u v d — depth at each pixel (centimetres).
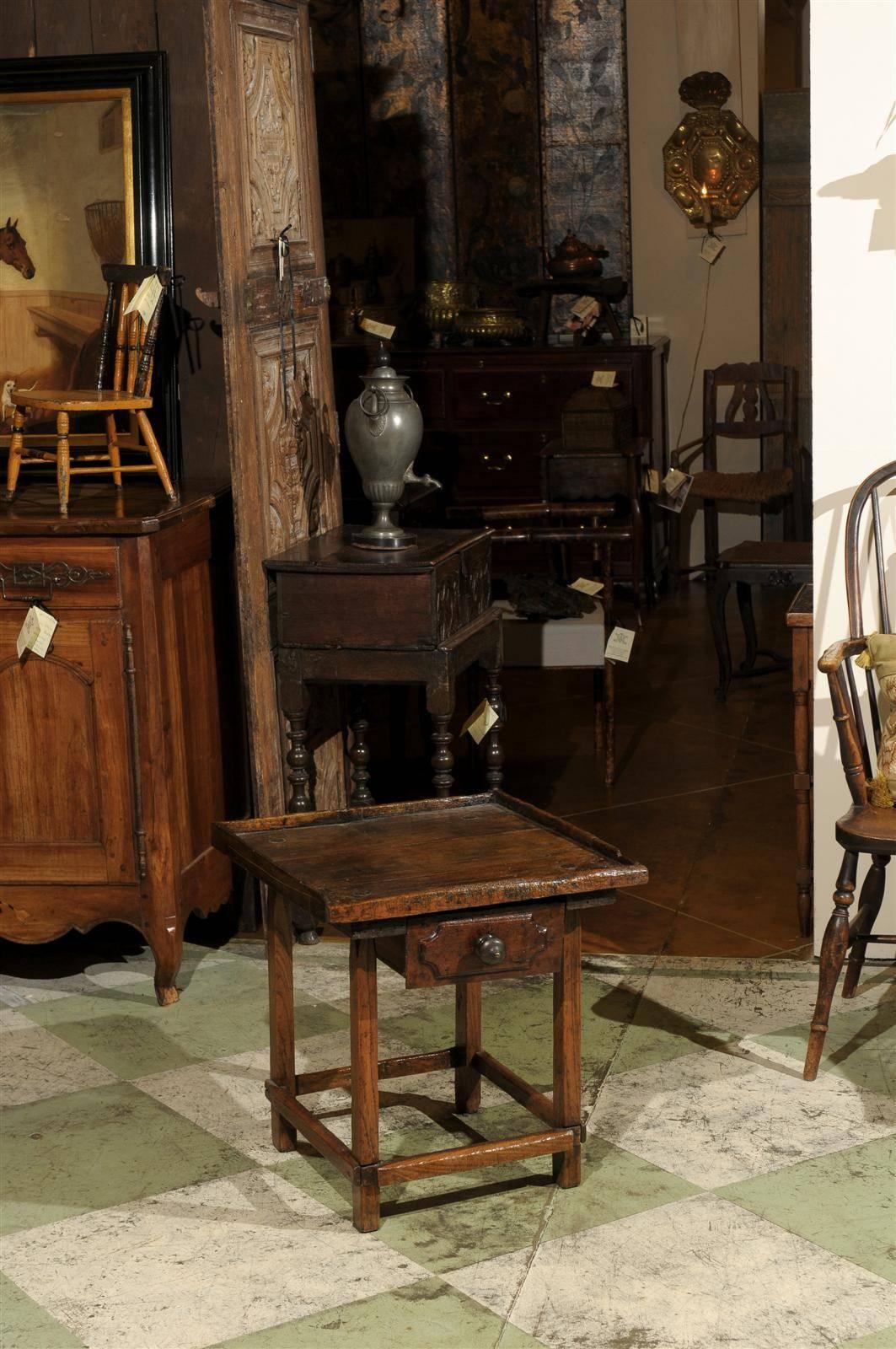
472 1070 322
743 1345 247
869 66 362
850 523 359
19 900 386
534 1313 256
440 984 274
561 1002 286
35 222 428
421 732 589
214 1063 351
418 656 382
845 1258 270
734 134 834
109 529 362
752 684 671
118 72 416
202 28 411
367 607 382
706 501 842
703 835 494
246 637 391
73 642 371
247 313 387
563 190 866
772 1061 344
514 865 286
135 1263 273
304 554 394
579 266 827
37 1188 299
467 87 862
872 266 370
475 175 872
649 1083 335
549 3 844
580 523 729
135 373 403
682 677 686
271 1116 313
